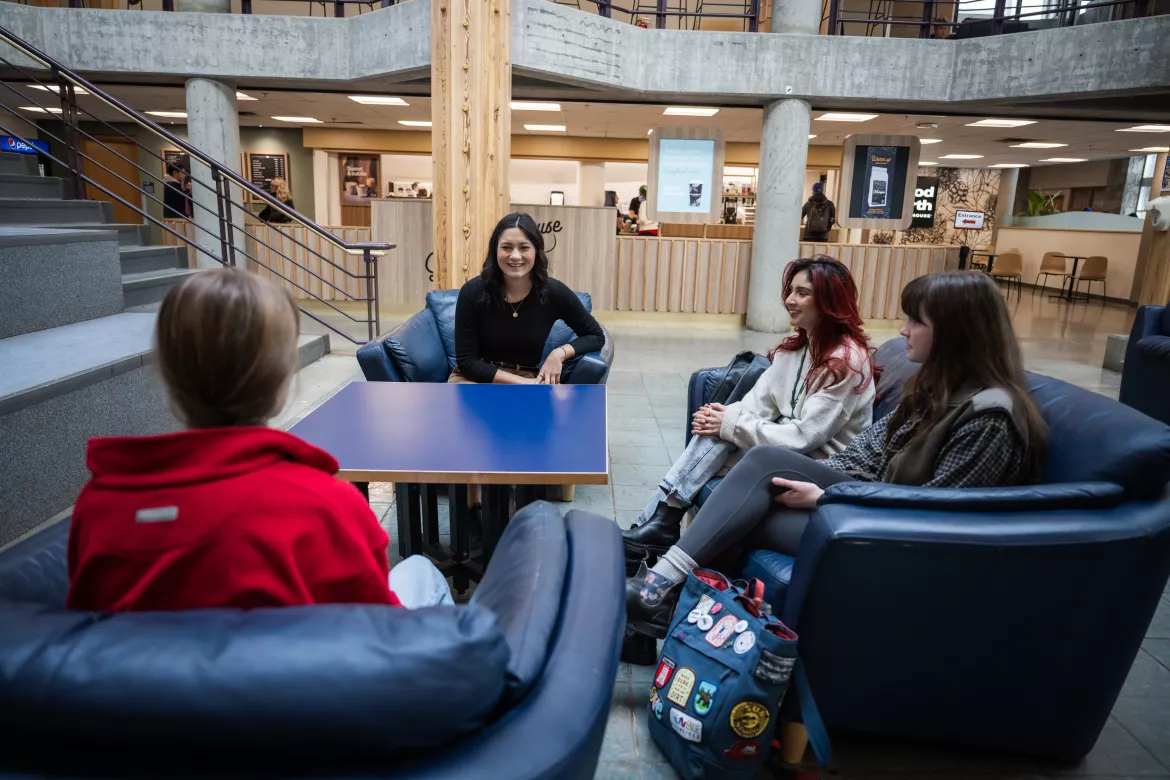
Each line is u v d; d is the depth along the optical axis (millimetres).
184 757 652
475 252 5797
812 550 1491
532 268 2961
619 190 14930
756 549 1943
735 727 1504
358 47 7430
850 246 8781
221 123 7918
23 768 643
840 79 7676
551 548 1063
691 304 8789
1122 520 1468
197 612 689
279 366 823
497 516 2195
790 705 1562
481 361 2977
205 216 8039
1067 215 14391
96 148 13023
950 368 1654
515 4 6406
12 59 7523
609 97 8086
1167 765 1707
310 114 11008
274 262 8828
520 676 764
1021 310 10781
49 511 2775
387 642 648
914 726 1626
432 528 2430
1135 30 6801
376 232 8320
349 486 886
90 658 623
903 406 1773
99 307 4168
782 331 8328
